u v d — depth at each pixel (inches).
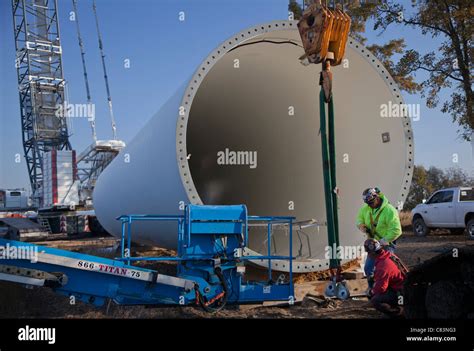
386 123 266.4
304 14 212.4
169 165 250.5
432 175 1392.7
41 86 1346.0
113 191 389.4
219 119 332.2
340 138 290.2
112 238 698.8
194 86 232.1
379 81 262.4
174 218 223.8
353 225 282.2
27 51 1373.0
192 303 213.8
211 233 215.8
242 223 219.9
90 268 195.8
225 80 299.0
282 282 247.3
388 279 208.5
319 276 274.8
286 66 288.0
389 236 222.4
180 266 218.5
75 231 801.6
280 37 251.8
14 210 1043.3
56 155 862.5
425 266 198.4
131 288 205.3
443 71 745.0
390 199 259.9
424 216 636.1
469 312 192.4
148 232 339.0
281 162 317.4
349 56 263.0
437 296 194.2
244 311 235.0
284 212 311.9
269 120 319.3
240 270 218.2
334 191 208.8
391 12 761.6
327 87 204.4
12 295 270.4
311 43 206.4
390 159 265.0
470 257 192.4
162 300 209.3
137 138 349.7
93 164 1106.1
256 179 326.0
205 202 331.9
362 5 769.6
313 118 302.5
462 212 580.4
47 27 1411.2
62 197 856.9
